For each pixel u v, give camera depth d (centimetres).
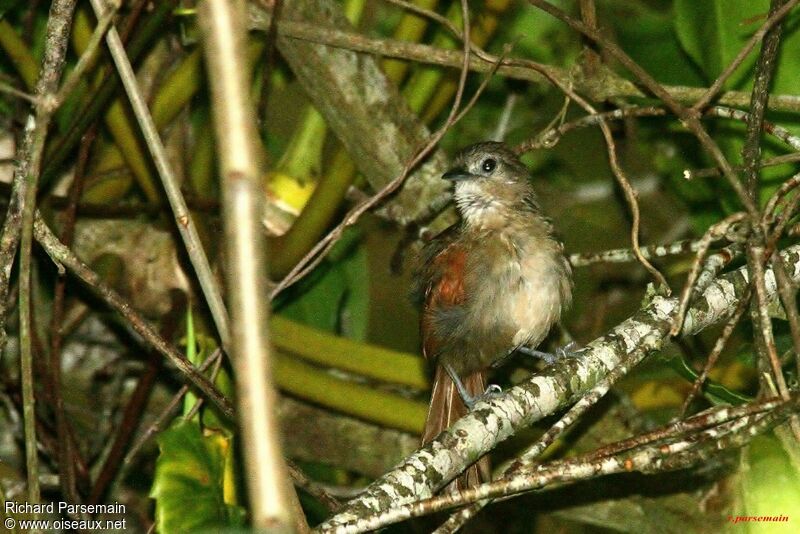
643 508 1091
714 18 995
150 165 1079
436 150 1068
